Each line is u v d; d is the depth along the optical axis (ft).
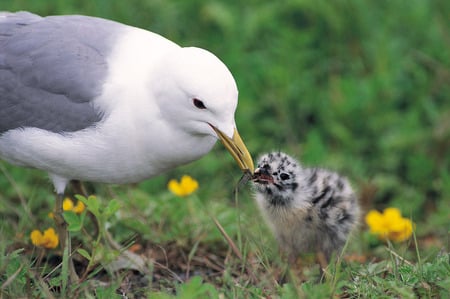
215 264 39.65
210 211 41.96
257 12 55.21
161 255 40.11
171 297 32.78
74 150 35.58
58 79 35.73
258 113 52.29
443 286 32.22
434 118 51.16
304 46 54.34
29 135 36.17
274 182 36.99
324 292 32.48
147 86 34.88
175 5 56.08
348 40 55.16
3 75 36.68
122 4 55.01
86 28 37.01
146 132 34.99
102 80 35.32
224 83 33.99
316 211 37.47
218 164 48.78
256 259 38.29
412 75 53.42
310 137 49.39
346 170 48.62
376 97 51.85
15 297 32.76
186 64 34.09
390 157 50.11
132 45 36.11
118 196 43.62
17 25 37.78
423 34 54.95
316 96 52.60
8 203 43.75
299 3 55.62
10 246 38.78
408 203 47.88
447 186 47.47
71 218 34.99
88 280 36.04
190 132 35.04
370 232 42.06
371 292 33.35
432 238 44.34
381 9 56.29
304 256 40.32
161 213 42.55
